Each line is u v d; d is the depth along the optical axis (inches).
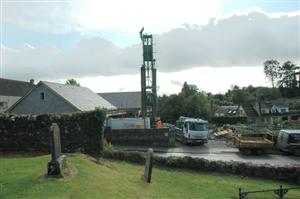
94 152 1144.2
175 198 603.5
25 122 1152.8
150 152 722.2
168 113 2773.1
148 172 707.4
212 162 959.0
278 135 1412.4
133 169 863.7
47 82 1726.1
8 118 1155.3
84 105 1785.2
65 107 1665.8
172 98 2807.6
